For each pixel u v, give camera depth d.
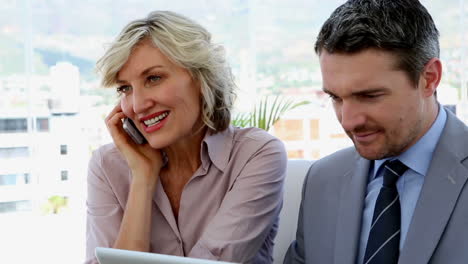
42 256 3.57
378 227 1.08
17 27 3.82
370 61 0.94
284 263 1.35
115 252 0.86
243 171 1.41
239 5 4.03
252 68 4.06
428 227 1.01
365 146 1.02
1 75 3.79
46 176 3.89
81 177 3.94
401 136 1.00
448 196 1.01
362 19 0.94
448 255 0.98
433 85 1.02
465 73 3.83
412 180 1.09
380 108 0.97
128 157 1.43
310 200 1.28
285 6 4.03
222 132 1.47
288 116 4.04
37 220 3.87
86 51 3.92
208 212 1.44
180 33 1.35
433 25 1.00
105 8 3.92
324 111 4.03
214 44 1.46
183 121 1.38
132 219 1.37
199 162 1.47
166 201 1.44
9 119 3.82
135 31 1.33
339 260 1.15
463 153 1.04
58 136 3.91
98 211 1.47
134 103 1.35
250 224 1.36
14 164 3.82
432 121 1.08
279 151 1.44
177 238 1.43
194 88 1.40
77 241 3.78
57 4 3.87
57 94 3.89
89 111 3.94
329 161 1.29
